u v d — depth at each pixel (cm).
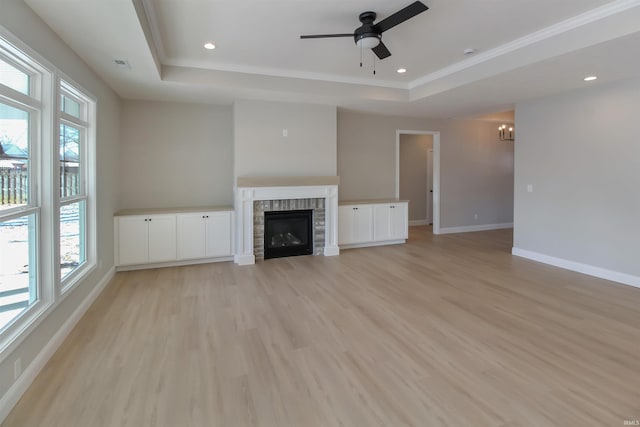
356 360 254
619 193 430
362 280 442
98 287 386
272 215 550
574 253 484
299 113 555
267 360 254
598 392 216
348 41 374
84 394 214
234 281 437
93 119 371
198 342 280
